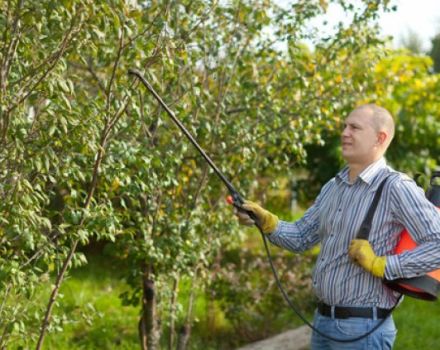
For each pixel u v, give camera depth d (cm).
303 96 563
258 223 402
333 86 574
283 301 708
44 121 375
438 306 813
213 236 566
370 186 364
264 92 534
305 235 402
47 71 346
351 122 369
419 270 347
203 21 471
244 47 534
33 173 378
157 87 470
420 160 961
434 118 970
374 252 358
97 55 417
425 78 957
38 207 371
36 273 436
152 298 540
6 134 354
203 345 656
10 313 403
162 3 447
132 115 412
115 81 407
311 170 970
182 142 475
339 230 366
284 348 636
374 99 646
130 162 416
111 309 733
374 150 367
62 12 343
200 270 595
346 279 362
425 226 348
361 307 361
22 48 360
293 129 551
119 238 523
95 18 353
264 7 522
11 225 353
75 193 386
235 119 534
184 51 418
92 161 399
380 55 593
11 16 348
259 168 596
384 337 363
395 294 367
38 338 434
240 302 673
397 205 354
